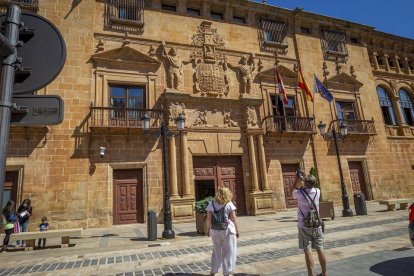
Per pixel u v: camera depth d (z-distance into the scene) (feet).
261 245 25.71
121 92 49.93
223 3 60.85
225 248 15.25
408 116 80.07
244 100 56.13
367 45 78.18
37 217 39.88
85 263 21.98
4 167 5.70
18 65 6.45
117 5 52.70
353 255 19.84
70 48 47.34
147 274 18.22
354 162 65.36
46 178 41.47
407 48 85.92
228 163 54.19
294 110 62.69
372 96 72.23
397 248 21.07
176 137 50.49
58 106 6.64
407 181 70.23
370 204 60.54
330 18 71.36
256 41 62.75
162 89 51.72
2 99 5.98
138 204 46.42
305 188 15.30
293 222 39.91
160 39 54.19
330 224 36.01
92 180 43.98
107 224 43.11
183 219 46.57
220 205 15.83
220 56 57.77
